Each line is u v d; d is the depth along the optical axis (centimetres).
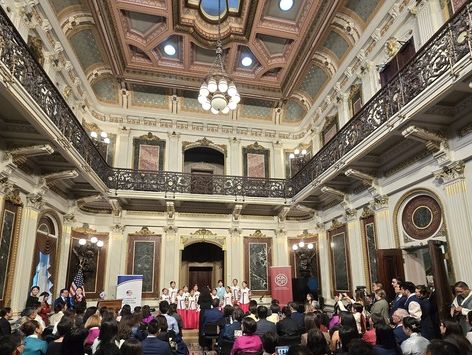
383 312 568
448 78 530
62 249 979
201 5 988
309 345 290
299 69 1165
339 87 1106
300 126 1445
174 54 1180
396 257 755
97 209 1200
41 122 611
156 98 1359
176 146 1343
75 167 827
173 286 1115
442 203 652
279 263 1294
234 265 1260
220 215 1309
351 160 814
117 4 928
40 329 432
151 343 357
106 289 1139
